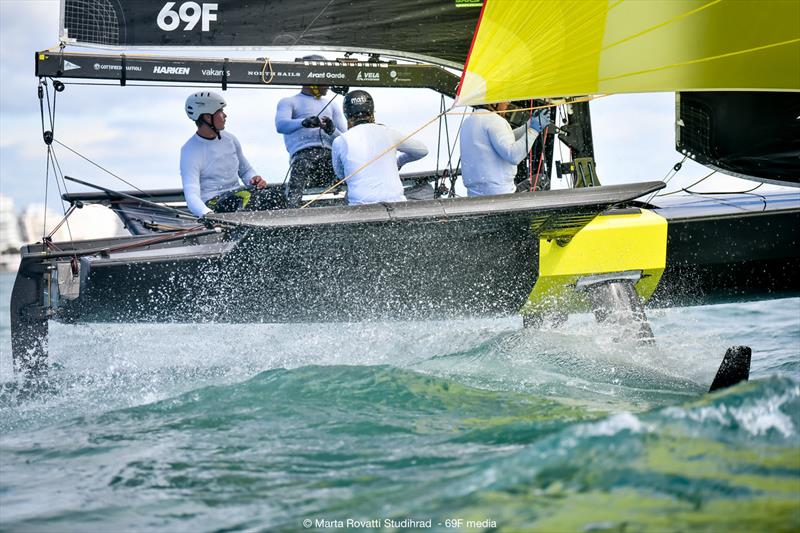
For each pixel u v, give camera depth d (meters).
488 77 16.19
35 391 15.49
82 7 18.94
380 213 16.17
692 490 8.11
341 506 8.73
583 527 7.53
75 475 10.31
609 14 15.18
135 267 16.69
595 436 9.24
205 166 22.06
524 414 12.30
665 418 9.59
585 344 16.98
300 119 23.06
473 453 10.27
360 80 19.88
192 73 19.39
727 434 9.26
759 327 23.69
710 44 15.20
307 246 16.39
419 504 8.45
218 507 9.04
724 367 13.83
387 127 19.50
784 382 10.40
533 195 16.53
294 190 22.95
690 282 18.81
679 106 18.31
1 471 10.62
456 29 19.61
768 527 7.37
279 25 19.30
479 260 17.27
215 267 16.81
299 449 10.79
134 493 9.57
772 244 18.67
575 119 20.11
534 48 15.78
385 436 11.22
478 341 17.53
